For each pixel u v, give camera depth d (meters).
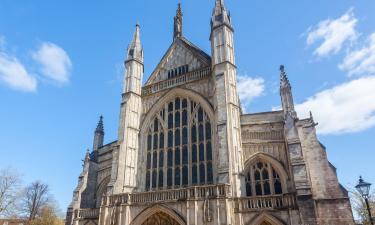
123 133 45.81
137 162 45.69
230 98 40.09
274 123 41.94
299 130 40.62
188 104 45.34
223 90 40.69
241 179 36.12
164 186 42.28
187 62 49.97
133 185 43.75
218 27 45.41
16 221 86.69
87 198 50.22
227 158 36.53
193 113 44.28
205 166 40.38
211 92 43.81
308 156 38.78
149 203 36.50
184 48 51.41
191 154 42.19
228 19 46.53
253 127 42.44
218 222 31.92
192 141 42.91
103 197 40.16
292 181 37.28
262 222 32.75
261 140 41.44
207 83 44.78
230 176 35.34
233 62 43.47
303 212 31.20
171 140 44.75
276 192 38.72
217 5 47.66
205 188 34.28
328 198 35.22
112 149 52.53
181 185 41.16
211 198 33.31
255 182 40.03
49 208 86.69
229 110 39.28
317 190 36.41
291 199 32.41
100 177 52.78
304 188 32.44
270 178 39.38
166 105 47.34
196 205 33.62
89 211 42.88
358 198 52.22
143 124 47.94
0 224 85.56
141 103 50.03
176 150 43.75
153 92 49.50
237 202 33.81
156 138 46.28
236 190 34.66
